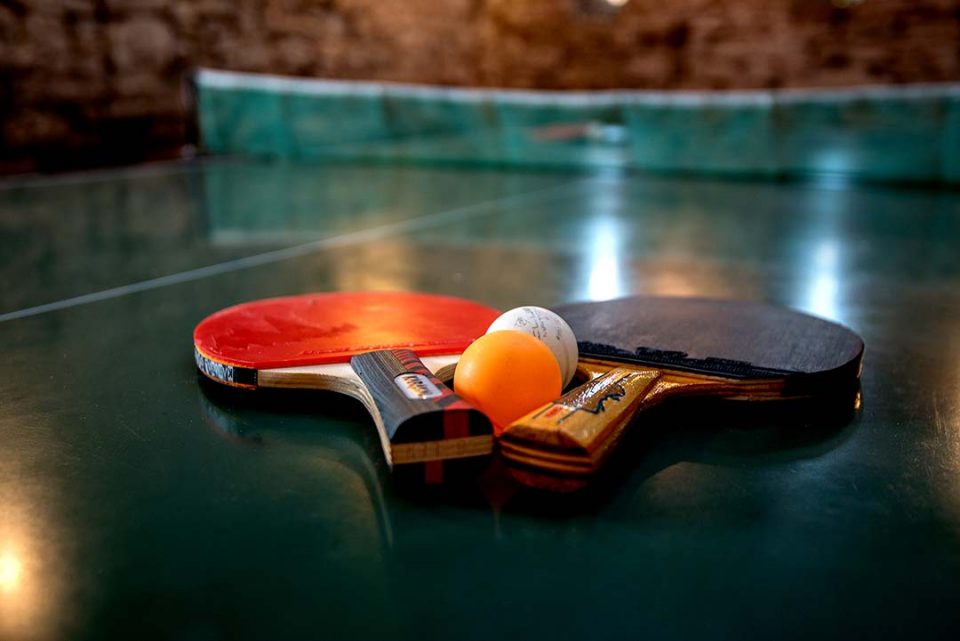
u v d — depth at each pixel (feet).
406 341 1.30
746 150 6.08
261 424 1.19
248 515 0.96
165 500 0.99
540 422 1.01
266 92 6.06
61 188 4.21
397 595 0.84
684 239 3.01
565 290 2.10
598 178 5.87
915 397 1.34
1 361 1.44
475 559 0.89
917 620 0.82
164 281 2.10
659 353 1.30
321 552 0.90
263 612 0.81
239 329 1.37
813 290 2.14
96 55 5.32
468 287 2.11
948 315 1.88
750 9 6.74
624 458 1.11
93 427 1.18
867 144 5.75
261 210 3.61
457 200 4.19
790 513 0.99
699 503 1.00
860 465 1.10
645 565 0.89
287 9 6.33
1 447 1.11
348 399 1.28
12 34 4.88
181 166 5.65
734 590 0.85
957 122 5.39
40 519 0.95
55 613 0.81
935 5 6.23
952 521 0.98
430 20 7.12
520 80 7.37
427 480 1.01
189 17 5.80
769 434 1.19
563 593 0.84
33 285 2.02
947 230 3.35
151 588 0.84
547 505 0.99
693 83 7.07
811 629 0.80
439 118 6.46
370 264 2.40
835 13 6.53
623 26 7.10
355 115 6.32
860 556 0.91
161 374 1.38
